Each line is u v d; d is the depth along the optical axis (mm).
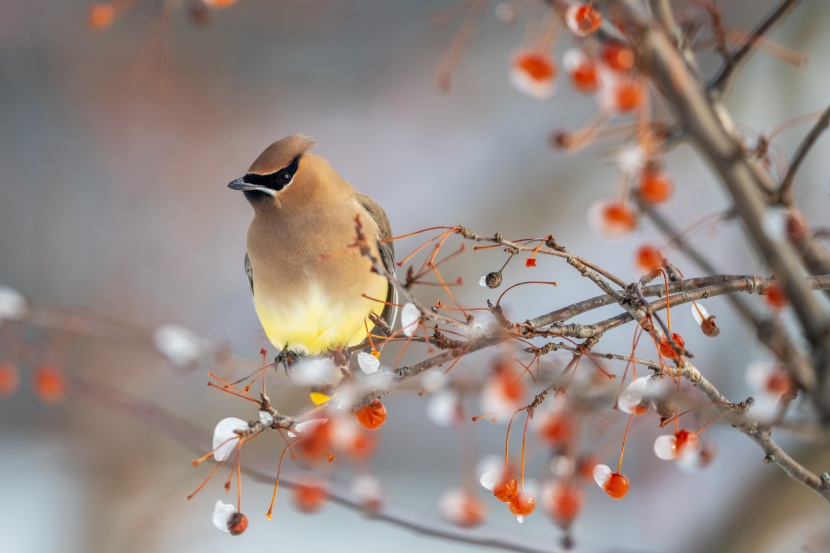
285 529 12477
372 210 9102
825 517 10953
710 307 12992
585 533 11781
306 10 18094
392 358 13336
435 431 13805
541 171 16016
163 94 17406
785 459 5184
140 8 17578
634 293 5188
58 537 12992
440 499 12938
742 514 11344
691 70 6367
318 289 8438
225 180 17406
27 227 16953
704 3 7438
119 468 13680
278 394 13312
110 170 17344
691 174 14539
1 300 9672
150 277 16766
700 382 5207
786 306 5305
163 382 14359
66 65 17625
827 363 4977
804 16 13805
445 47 17750
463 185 16312
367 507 8312
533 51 6773
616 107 6371
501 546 7949
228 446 5426
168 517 13172
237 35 17859
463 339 5508
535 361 6324
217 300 16594
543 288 14773
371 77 17875
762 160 6484
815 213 12297
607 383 6762
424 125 17234
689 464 6148
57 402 14367
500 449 13461
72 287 16703
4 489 13547
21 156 17328
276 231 8430
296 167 8445
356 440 7746
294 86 17969
